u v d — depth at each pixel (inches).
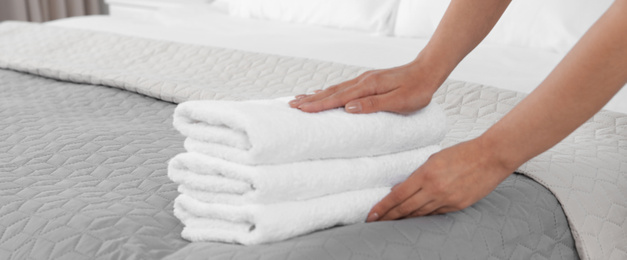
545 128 29.0
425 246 29.5
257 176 26.9
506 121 29.8
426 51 35.6
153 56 68.7
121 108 55.1
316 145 28.3
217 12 105.2
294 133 27.7
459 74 62.4
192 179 29.4
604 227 36.0
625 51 27.0
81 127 47.7
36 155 41.9
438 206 30.9
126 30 82.9
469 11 35.6
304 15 94.7
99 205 34.1
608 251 35.5
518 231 33.4
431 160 30.5
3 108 52.8
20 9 147.8
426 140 33.9
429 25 84.5
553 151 41.8
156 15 101.0
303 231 28.7
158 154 42.5
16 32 78.9
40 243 31.2
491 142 29.8
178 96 55.2
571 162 39.6
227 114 27.6
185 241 31.5
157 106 55.8
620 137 46.0
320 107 30.6
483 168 29.9
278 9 96.8
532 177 38.2
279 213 27.7
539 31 75.1
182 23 94.0
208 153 28.9
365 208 31.0
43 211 33.5
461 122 50.2
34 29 79.3
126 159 41.4
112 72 60.2
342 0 91.8
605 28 27.3
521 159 29.8
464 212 32.6
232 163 27.9
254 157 26.9
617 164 40.3
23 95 58.4
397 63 67.4
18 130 47.3
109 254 29.9
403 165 32.5
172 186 37.4
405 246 29.0
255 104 29.9
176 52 68.9
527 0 76.0
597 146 43.5
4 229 32.6
